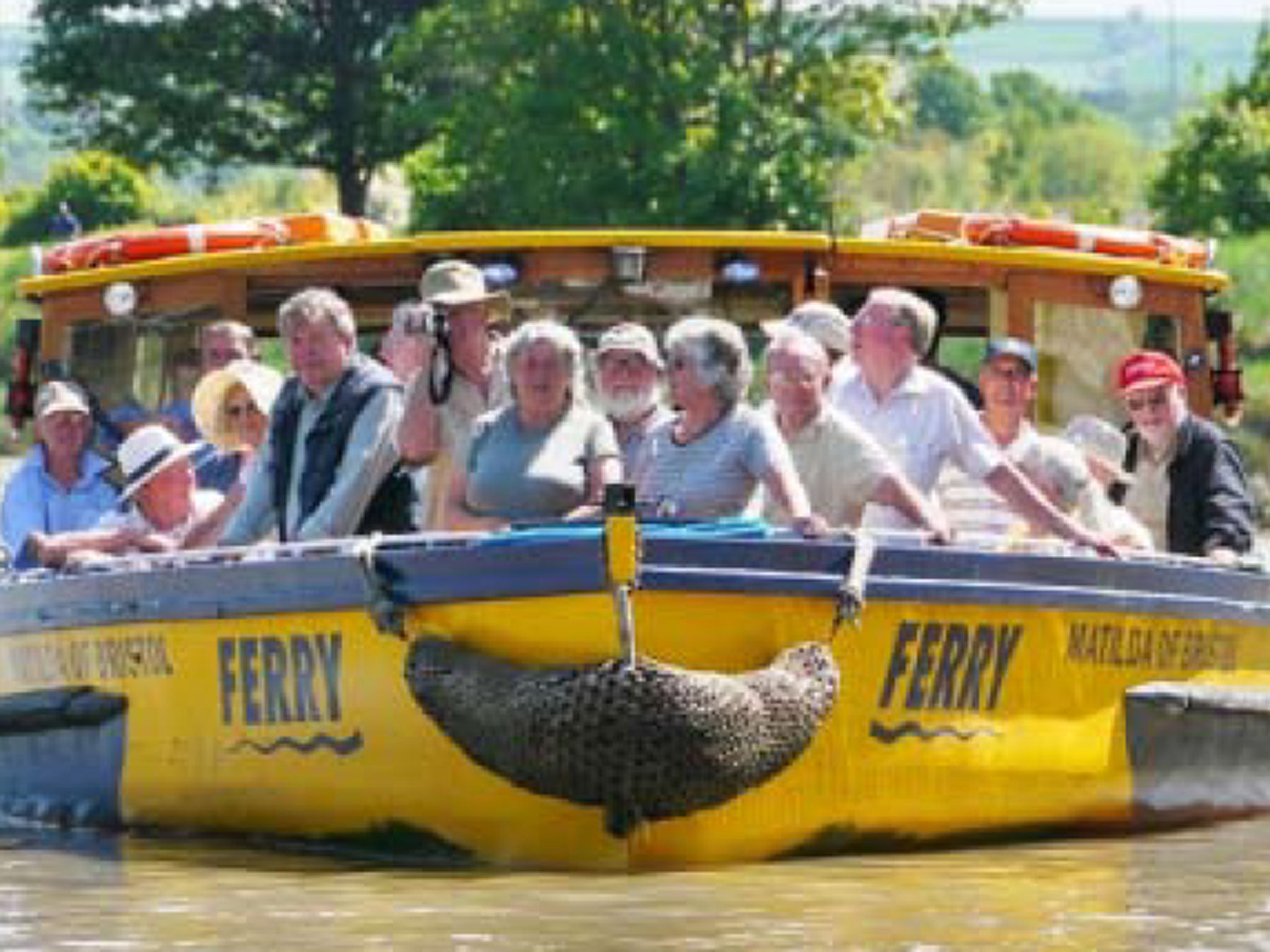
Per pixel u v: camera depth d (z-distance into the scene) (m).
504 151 97.38
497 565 21.19
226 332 25.86
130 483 24.67
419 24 100.88
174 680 23.33
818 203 95.50
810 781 21.95
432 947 19.47
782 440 21.89
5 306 86.31
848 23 99.56
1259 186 94.31
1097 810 23.86
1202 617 24.39
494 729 21.05
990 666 22.70
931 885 21.56
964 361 27.94
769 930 19.92
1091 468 25.39
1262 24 100.62
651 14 97.56
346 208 117.25
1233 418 27.92
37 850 23.45
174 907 20.94
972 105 187.38
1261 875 22.27
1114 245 27.19
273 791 22.80
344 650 22.08
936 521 22.44
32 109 120.31
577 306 26.23
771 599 21.33
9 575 25.36
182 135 117.00
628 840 21.50
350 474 22.77
